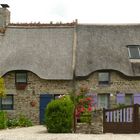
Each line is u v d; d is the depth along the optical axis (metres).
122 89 34.69
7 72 35.00
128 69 34.94
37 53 36.34
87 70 34.59
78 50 36.25
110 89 34.69
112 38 37.31
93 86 34.62
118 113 24.73
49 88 34.94
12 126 32.66
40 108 34.91
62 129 25.00
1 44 37.16
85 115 24.91
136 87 34.72
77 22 38.81
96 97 34.47
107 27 38.25
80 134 23.86
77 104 29.27
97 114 24.69
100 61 35.12
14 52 36.38
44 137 22.47
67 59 35.88
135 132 24.56
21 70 34.97
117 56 35.72
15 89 35.09
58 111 25.02
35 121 34.91
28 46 36.91
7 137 22.72
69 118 25.03
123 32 37.88
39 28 38.31
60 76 34.69
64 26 38.41
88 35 37.53
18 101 35.09
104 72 34.81
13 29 38.31
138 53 36.16
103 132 24.59
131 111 24.75
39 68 35.19
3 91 32.66
